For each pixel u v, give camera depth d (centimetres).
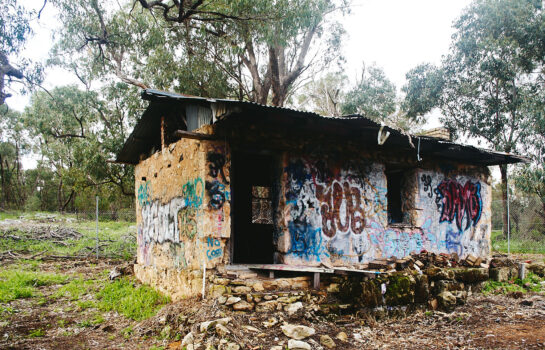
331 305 623
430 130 1082
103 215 2122
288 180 703
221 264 636
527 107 1825
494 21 1933
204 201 627
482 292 843
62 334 628
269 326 539
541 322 639
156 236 892
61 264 1369
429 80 2133
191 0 1447
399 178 938
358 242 774
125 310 732
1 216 2848
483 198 1027
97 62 1914
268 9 1401
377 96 2408
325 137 751
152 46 1711
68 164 3456
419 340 564
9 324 679
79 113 2530
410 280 695
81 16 1650
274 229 720
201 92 1867
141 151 1075
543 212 1939
